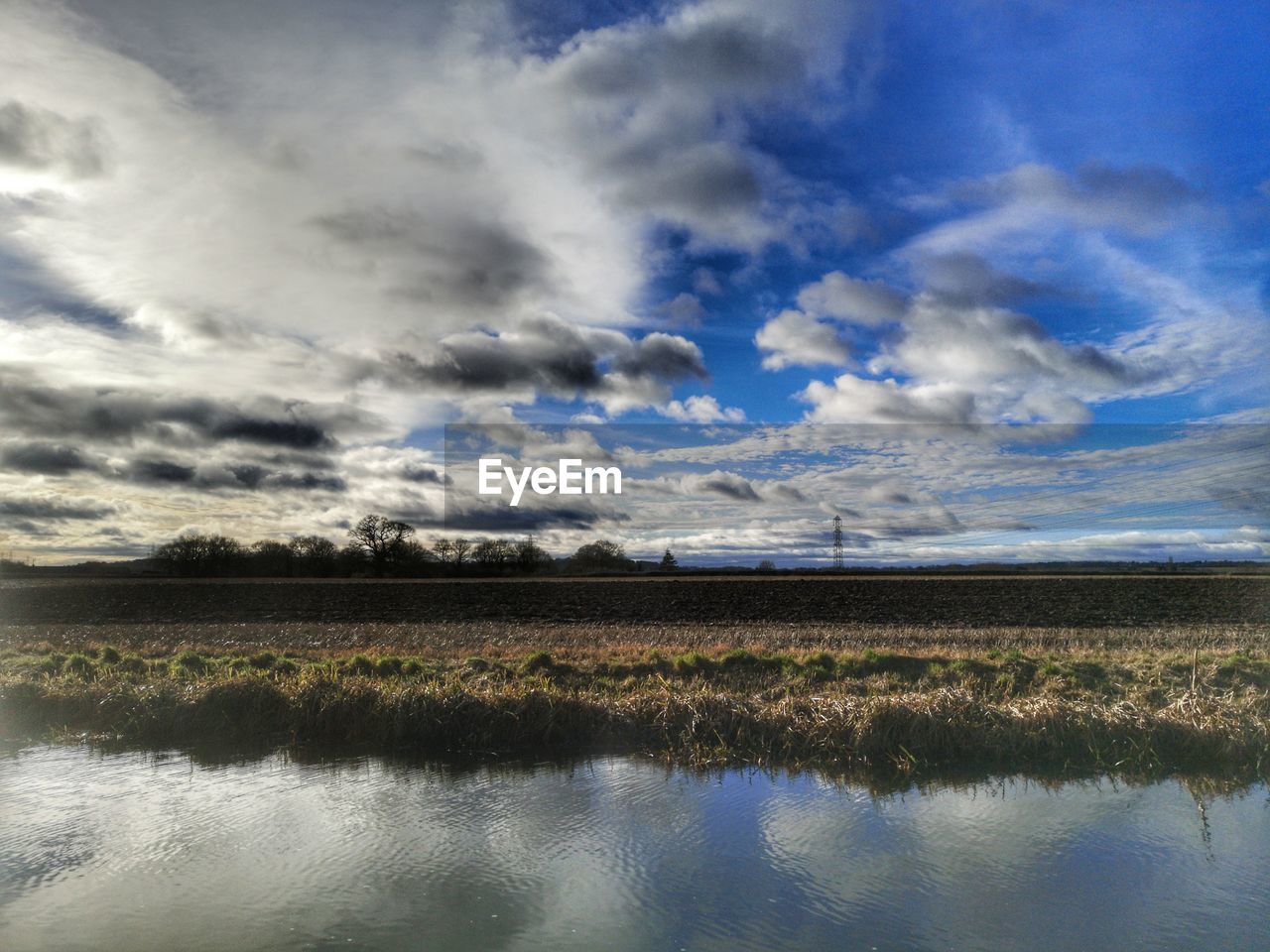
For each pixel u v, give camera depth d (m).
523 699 15.65
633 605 54.72
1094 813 11.61
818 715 14.88
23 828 11.17
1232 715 14.50
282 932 8.34
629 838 10.78
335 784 12.98
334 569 111.62
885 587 71.06
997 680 17.88
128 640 31.62
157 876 9.69
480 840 10.73
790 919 8.60
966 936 8.25
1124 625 37.69
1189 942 8.14
